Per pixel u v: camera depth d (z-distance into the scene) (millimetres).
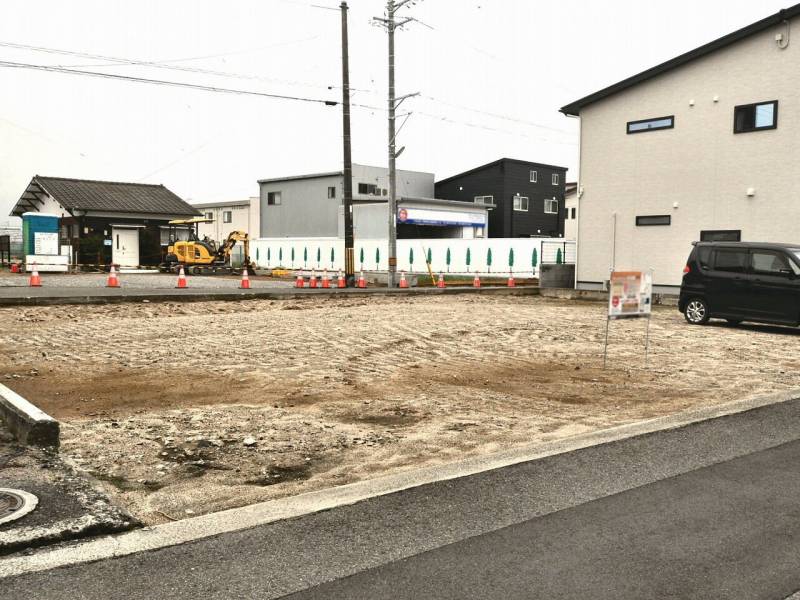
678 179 21406
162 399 7773
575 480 5020
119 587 3354
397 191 51781
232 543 3895
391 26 27016
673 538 4023
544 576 3529
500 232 49625
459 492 4750
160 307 17250
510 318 16562
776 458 5613
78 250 40031
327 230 49469
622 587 3422
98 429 6375
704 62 20688
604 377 9500
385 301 21453
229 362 10094
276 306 18750
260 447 6008
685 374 9734
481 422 7000
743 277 14859
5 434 5812
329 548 3844
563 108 24000
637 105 22328
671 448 5863
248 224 55656
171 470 5352
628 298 10227
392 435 6477
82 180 46031
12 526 3910
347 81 27172
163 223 45500
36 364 9602
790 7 18469
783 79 19031
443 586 3410
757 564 3695
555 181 52500
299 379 9008
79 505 4273
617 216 22969
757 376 9586
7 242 39844
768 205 19469
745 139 19891
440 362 10531
